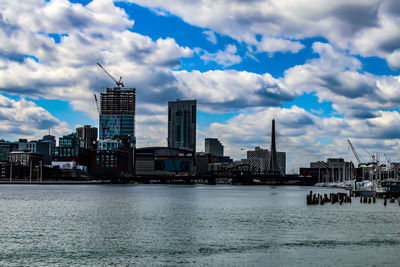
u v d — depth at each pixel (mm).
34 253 68125
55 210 129250
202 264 61844
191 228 92375
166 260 64000
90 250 70188
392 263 62500
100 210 129875
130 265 61500
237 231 88625
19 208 135625
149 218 109375
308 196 154875
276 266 60938
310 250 70312
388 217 112750
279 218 110438
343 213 123062
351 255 66875
